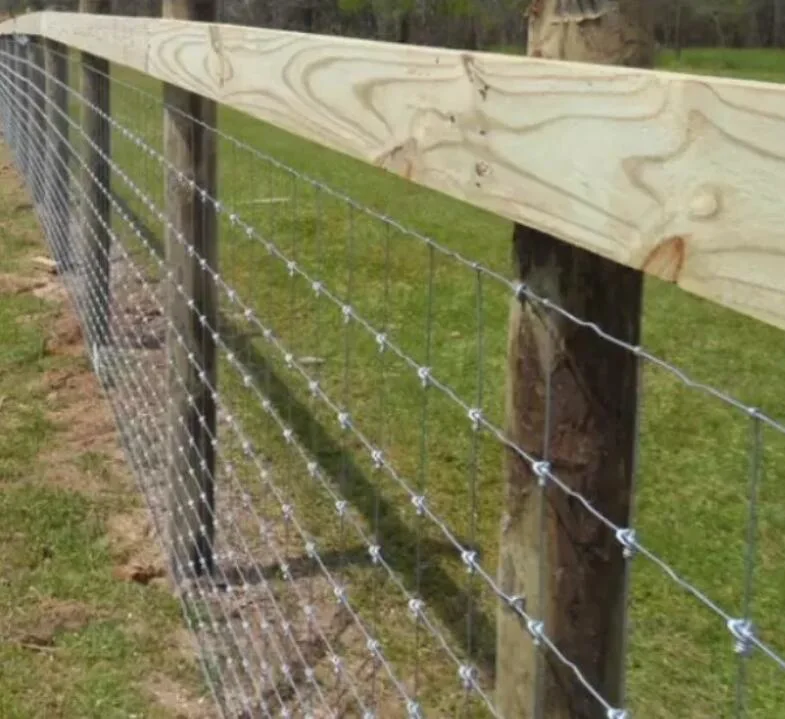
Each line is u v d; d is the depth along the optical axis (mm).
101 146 7039
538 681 1780
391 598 4168
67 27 7055
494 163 1657
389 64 2020
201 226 4211
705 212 1215
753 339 7258
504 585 1833
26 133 11656
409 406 6012
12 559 4520
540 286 1694
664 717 3650
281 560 3711
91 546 4625
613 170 1365
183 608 4164
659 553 4637
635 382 1696
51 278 8445
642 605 4262
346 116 2238
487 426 1868
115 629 4074
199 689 3746
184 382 4242
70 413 5996
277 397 5918
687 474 5375
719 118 1190
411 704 2344
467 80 1729
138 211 8062
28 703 3670
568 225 1468
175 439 4297
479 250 9141
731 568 4543
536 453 1748
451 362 6668
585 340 1673
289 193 10188
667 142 1269
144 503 4980
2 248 9328
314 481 4918
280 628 3902
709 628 4113
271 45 2715
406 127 1961
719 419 5996
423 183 1904
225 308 7039
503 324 7410
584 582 1723
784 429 1250
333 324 7113
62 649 3967
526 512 1776
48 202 9383
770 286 1127
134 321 6684
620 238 1356
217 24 3371
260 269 7910
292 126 2582
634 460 1712
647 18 1570
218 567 4199
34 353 6805
